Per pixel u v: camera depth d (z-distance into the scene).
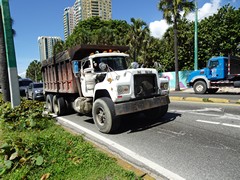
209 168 3.81
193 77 17.67
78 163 4.01
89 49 8.44
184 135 5.69
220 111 8.51
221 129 6.02
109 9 84.81
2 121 7.58
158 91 6.65
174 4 22.69
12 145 4.67
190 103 11.29
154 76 6.66
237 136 5.37
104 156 4.30
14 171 3.95
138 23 32.25
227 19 25.80
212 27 26.83
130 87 6.02
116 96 5.85
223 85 16.03
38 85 20.58
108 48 8.80
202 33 27.38
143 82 6.35
